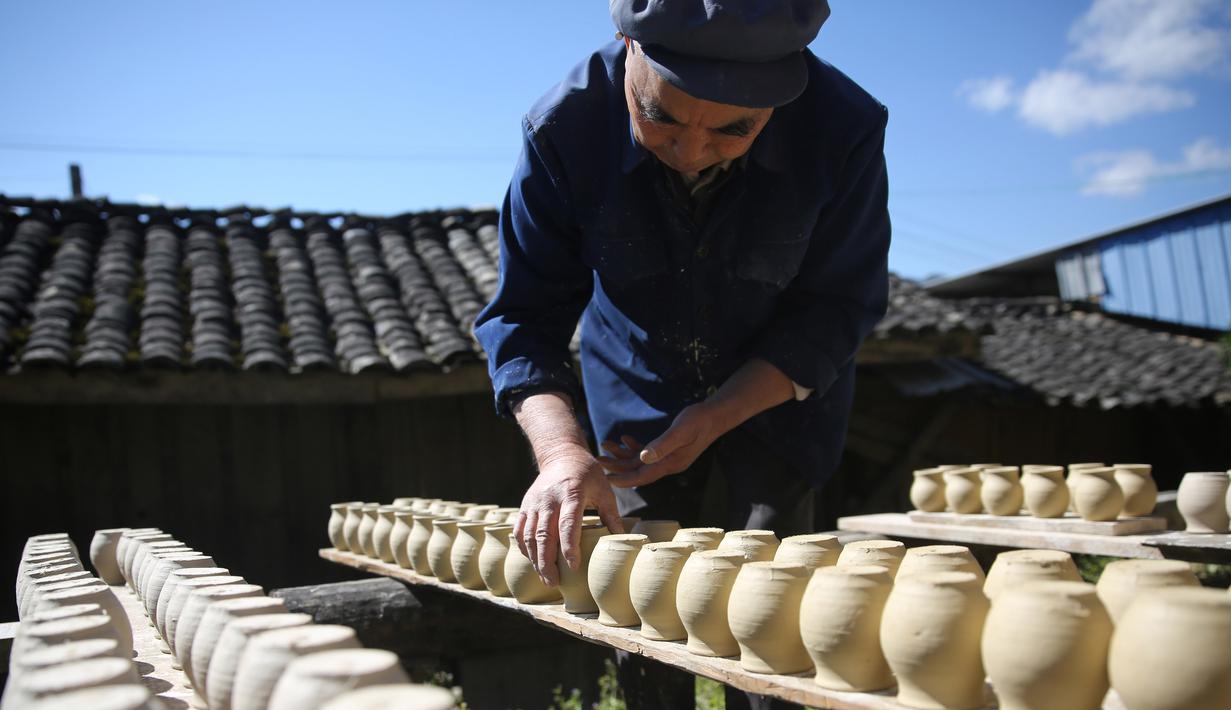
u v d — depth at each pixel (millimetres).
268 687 1011
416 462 5516
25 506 4891
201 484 5188
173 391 4590
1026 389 7223
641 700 2184
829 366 2070
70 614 1292
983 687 1173
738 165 1991
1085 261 11516
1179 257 10562
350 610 2531
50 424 4969
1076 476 2543
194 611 1372
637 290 2146
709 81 1601
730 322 2152
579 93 2020
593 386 2373
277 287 5777
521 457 5723
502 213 2254
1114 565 1312
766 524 2148
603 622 1682
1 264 5445
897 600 1186
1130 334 10312
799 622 1316
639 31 1642
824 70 2041
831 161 2006
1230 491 2271
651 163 2002
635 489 2367
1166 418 8305
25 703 945
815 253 2125
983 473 2844
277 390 4730
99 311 4980
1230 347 8664
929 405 6969
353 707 783
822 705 1236
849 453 6922
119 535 2576
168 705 1348
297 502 5328
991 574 1404
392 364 4816
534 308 2232
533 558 1775
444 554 2205
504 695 5293
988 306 11266
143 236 6277
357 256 6234
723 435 2264
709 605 1450
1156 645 967
